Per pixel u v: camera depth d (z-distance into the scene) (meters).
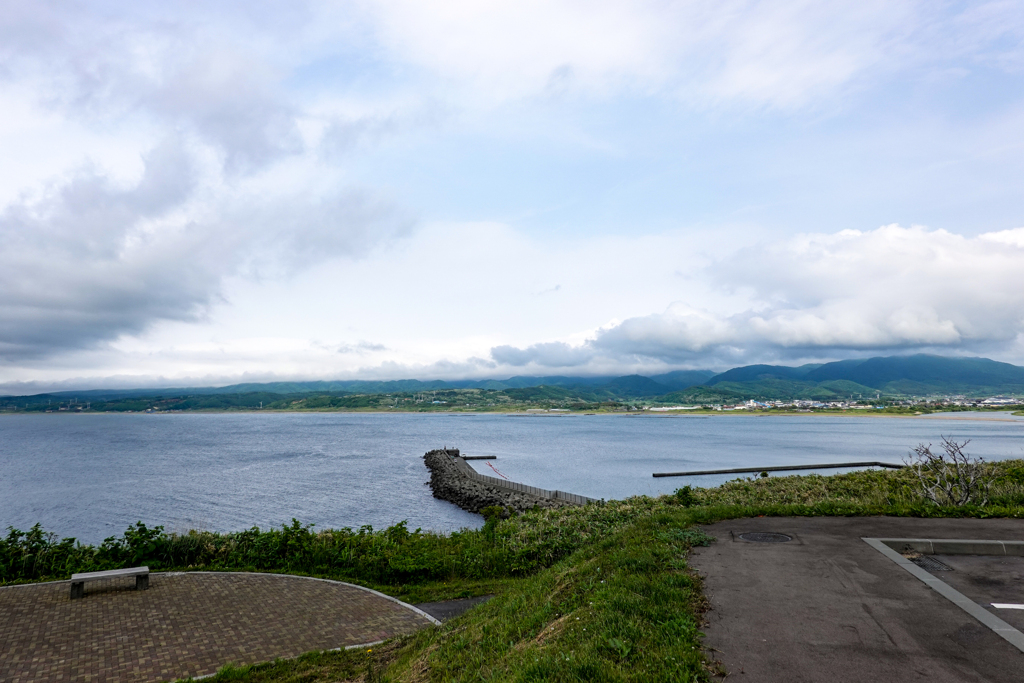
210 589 12.63
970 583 7.96
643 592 7.84
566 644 6.44
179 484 54.06
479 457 88.81
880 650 5.91
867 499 19.42
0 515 38.97
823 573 8.47
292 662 8.52
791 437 139.25
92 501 44.12
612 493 52.00
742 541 10.58
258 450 97.12
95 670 8.30
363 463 76.81
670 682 5.32
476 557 15.32
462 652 7.41
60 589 12.37
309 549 15.38
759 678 5.40
